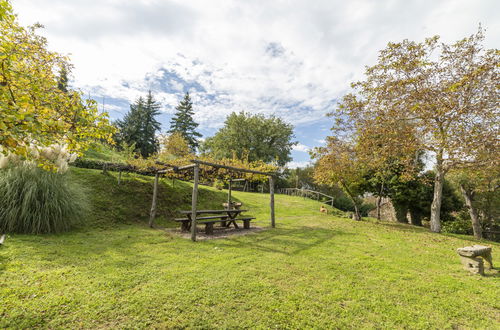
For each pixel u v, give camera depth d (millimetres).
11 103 2305
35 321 2441
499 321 2945
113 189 9820
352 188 12781
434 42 9305
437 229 9961
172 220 9758
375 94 10734
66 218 6508
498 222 13844
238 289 3436
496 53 8203
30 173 6066
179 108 44188
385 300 3348
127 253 5012
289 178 37125
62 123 2717
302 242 6742
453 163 9344
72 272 3750
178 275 3885
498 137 8227
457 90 8625
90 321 2516
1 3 2721
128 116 35219
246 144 33906
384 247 6590
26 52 4344
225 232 8250
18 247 4668
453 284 4020
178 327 2492
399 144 10016
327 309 3012
